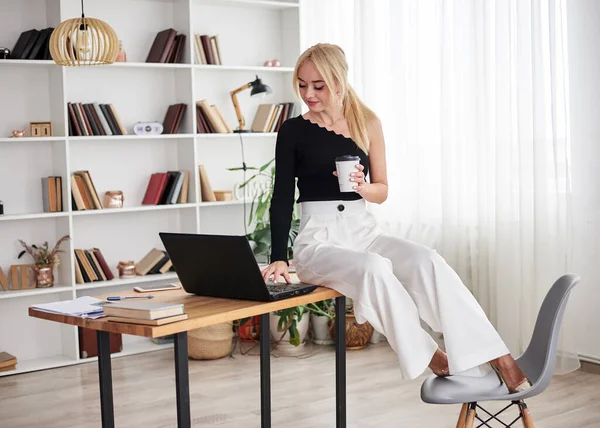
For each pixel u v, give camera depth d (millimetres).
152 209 5191
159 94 5441
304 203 3289
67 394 4340
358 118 3275
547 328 2701
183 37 5332
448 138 4828
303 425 3730
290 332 4969
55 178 4922
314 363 4832
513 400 2695
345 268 3010
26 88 4949
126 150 5352
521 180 4434
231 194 5625
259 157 5926
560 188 4285
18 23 4910
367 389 4270
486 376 2838
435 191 5043
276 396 4191
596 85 4227
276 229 3215
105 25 4457
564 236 4297
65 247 4961
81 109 4973
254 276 2768
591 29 4211
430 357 2924
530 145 4414
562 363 4348
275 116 5766
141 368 4820
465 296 2930
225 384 4422
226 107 5742
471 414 2652
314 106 3197
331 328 5234
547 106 4328
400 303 2912
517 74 4414
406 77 5152
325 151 3229
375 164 3396
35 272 4910
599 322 4375
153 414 3955
